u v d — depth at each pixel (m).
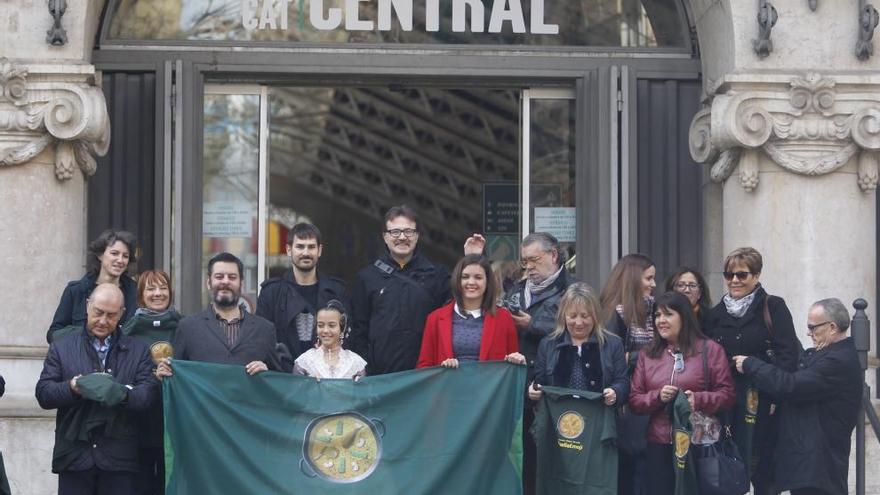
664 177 14.15
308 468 10.48
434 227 15.73
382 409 10.59
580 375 10.69
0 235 12.77
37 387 10.18
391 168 15.82
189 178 13.70
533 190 14.31
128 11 13.87
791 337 11.16
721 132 13.14
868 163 13.20
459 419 10.60
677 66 14.12
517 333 11.07
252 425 10.46
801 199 13.19
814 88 13.05
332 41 13.95
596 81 14.06
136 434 10.38
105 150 13.19
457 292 10.90
